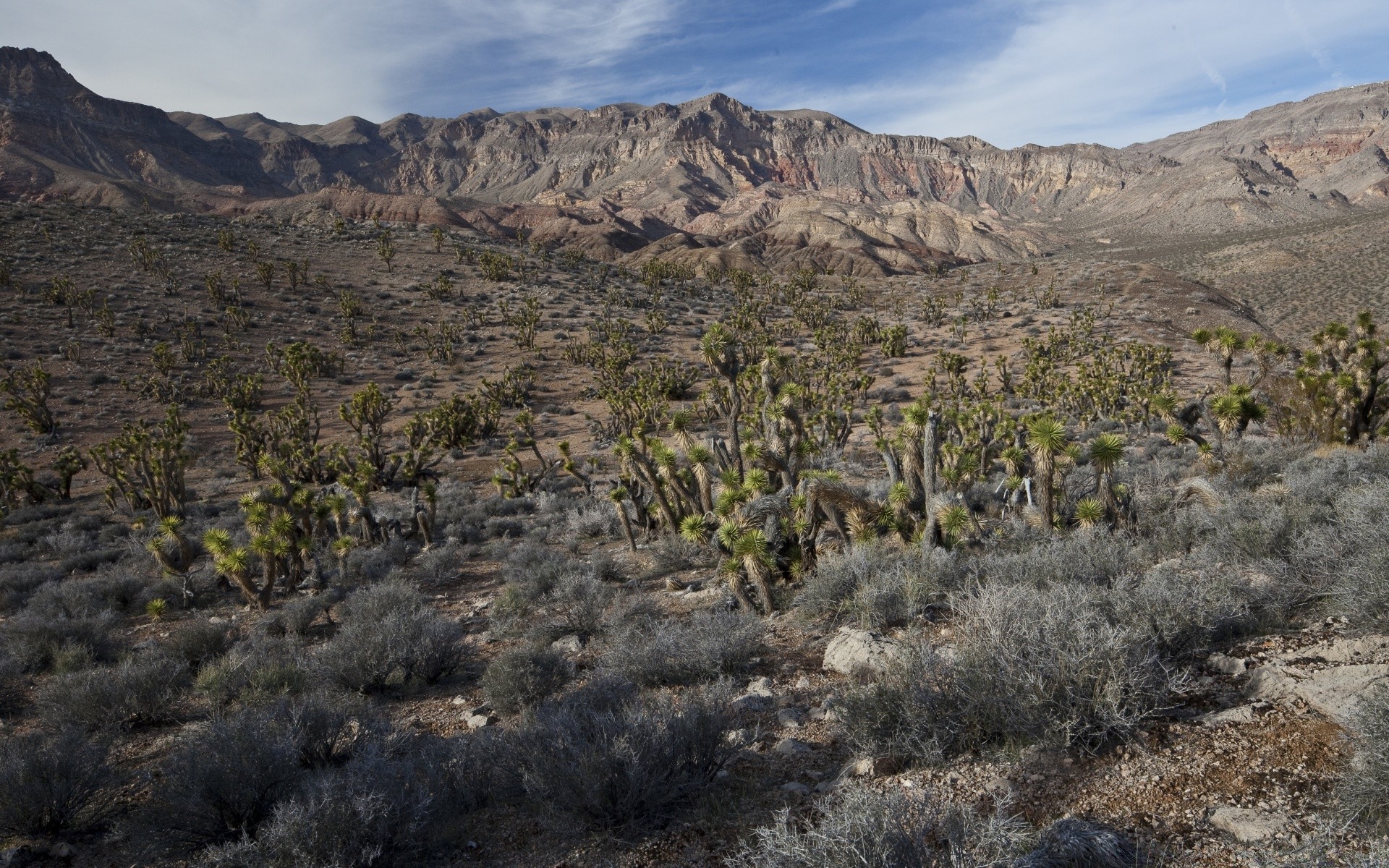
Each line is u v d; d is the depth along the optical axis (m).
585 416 63.03
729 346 13.77
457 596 13.76
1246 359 66.50
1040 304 116.81
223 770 5.07
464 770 5.27
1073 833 3.41
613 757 4.54
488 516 25.92
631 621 9.55
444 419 50.03
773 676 6.96
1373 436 15.95
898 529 10.24
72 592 14.47
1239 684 4.71
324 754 6.02
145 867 4.86
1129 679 4.30
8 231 92.38
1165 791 3.75
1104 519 9.88
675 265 164.75
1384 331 92.12
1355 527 5.97
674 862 4.09
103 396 59.69
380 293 101.50
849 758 4.95
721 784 4.89
